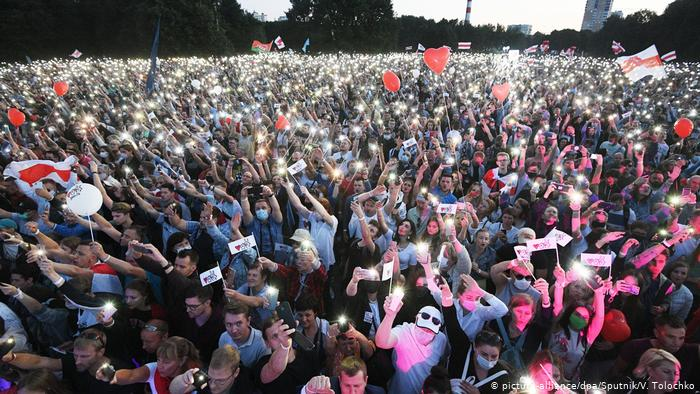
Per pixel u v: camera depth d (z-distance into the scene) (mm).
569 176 7727
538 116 13289
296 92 20359
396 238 5590
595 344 3859
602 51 65188
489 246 5617
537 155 8383
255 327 4039
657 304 4363
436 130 11406
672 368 2953
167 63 34375
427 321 3373
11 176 6855
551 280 5145
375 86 23156
